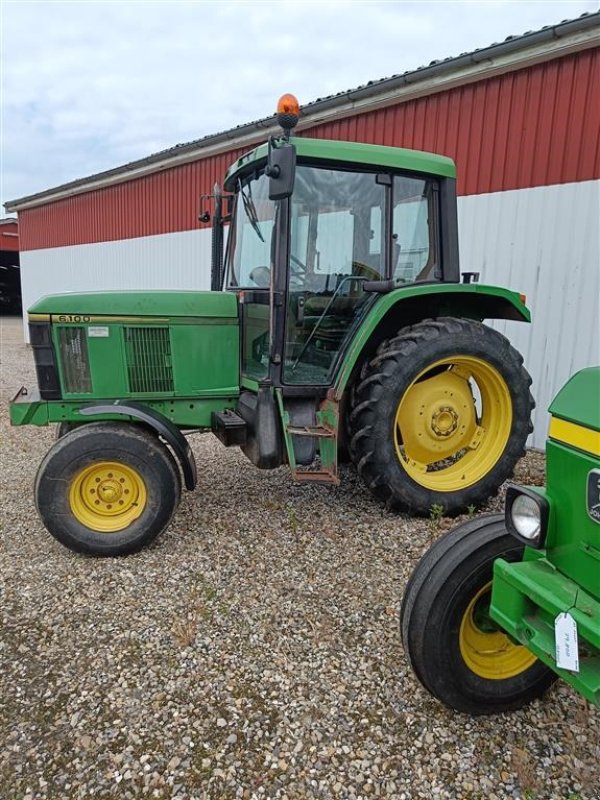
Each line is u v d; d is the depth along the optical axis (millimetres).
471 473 3812
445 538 2111
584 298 4859
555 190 4922
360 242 3596
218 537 3473
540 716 2084
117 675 2271
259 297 3568
